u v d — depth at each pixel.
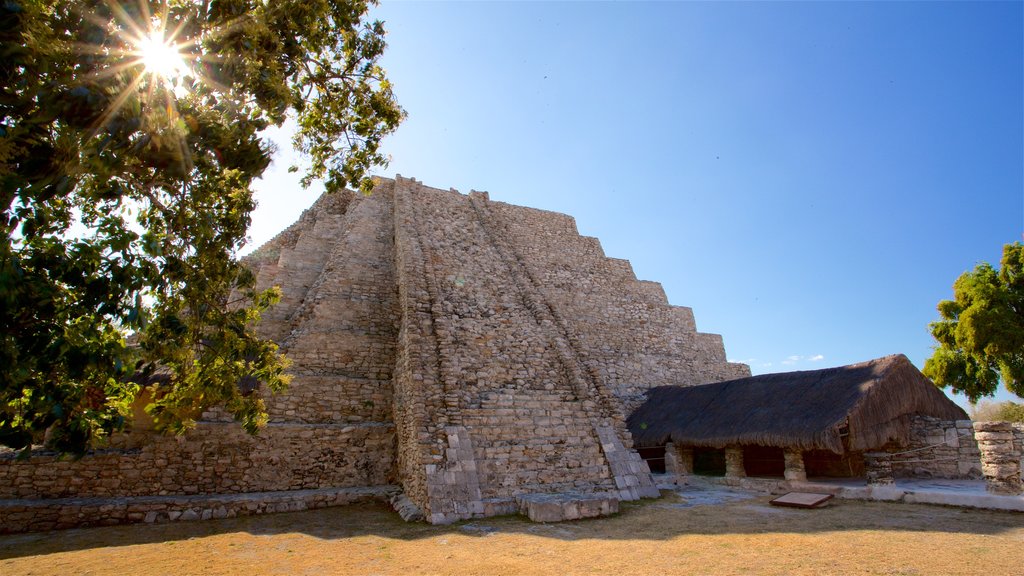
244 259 22.92
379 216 21.88
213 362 8.08
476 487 11.24
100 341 5.51
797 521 9.80
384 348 16.86
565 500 10.75
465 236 20.62
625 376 21.58
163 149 5.75
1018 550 7.26
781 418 13.41
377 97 9.19
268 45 6.97
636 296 25.27
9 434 4.77
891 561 6.96
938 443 13.25
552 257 24.97
